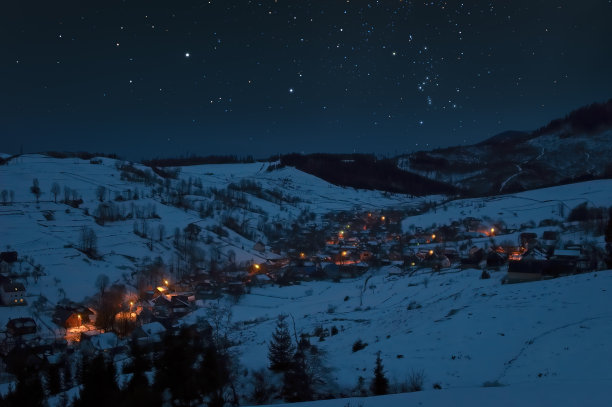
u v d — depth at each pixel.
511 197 193.75
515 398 16.73
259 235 153.75
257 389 30.80
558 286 45.84
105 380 23.47
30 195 147.50
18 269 90.38
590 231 108.12
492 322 37.62
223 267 113.62
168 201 167.25
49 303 78.31
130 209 148.00
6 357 54.53
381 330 47.03
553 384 18.92
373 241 151.50
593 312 35.06
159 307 79.12
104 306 74.50
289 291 94.81
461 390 18.56
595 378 22.80
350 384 29.69
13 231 112.31
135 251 112.06
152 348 40.47
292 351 34.25
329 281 106.50
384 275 104.06
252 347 45.16
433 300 57.31
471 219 157.62
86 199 153.38
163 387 25.86
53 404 29.52
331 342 46.31
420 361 31.61
